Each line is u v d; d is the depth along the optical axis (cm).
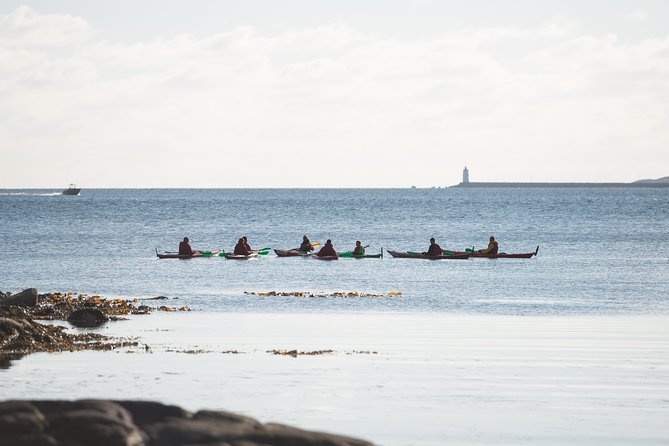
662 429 4338
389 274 13450
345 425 4356
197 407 4662
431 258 16400
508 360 6138
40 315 8488
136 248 19250
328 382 5334
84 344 6744
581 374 5656
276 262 15750
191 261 15962
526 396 5003
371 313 8944
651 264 15125
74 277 13075
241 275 13325
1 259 16262
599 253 17762
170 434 2941
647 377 5550
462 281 12381
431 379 5462
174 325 7956
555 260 16050
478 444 4069
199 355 6272
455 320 8375
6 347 6494
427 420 4469
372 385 5256
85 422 2888
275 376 5509
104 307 9119
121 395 4925
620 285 11825
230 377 5469
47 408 3009
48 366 5803
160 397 4891
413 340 7075
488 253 16538
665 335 7394
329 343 6888
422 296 10500
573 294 10788
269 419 4444
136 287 11694
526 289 11331
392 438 4147
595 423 4441
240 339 7094
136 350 6494
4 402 2995
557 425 4403
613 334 7462
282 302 9875
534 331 7638
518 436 4200
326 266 14925
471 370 5762
